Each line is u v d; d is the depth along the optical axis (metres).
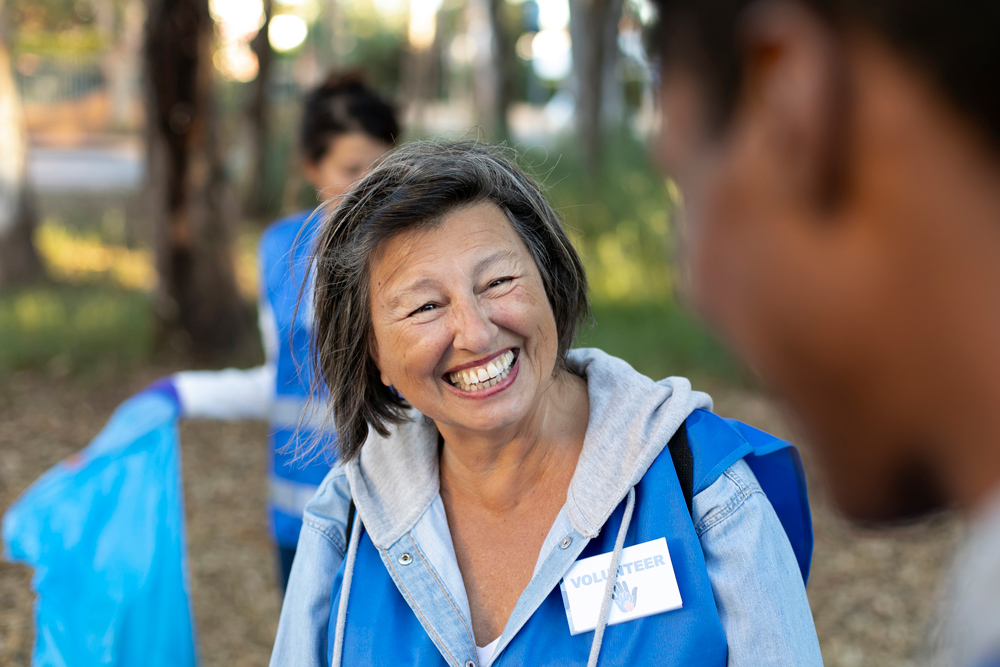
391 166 1.22
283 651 1.33
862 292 0.30
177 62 6.55
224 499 4.77
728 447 1.19
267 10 12.54
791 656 1.08
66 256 10.47
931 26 0.28
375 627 1.24
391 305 1.19
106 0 28.05
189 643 2.27
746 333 0.34
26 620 3.36
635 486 1.20
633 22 0.37
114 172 18.84
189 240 6.85
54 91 27.61
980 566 0.31
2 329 7.18
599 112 11.58
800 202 0.31
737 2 0.31
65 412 5.85
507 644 1.17
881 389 0.32
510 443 1.26
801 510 1.27
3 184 9.28
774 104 0.31
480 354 1.17
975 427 0.30
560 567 1.16
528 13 25.23
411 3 19.44
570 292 1.31
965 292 0.29
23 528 2.18
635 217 9.02
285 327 2.17
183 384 2.24
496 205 1.22
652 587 1.13
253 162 13.12
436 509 1.29
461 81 27.30
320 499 1.39
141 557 2.19
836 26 0.29
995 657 0.29
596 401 1.27
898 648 3.33
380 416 1.33
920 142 0.29
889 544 4.10
